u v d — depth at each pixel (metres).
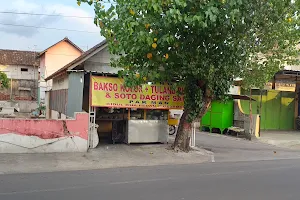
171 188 7.07
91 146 12.31
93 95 12.38
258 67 12.43
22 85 42.00
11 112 25.81
